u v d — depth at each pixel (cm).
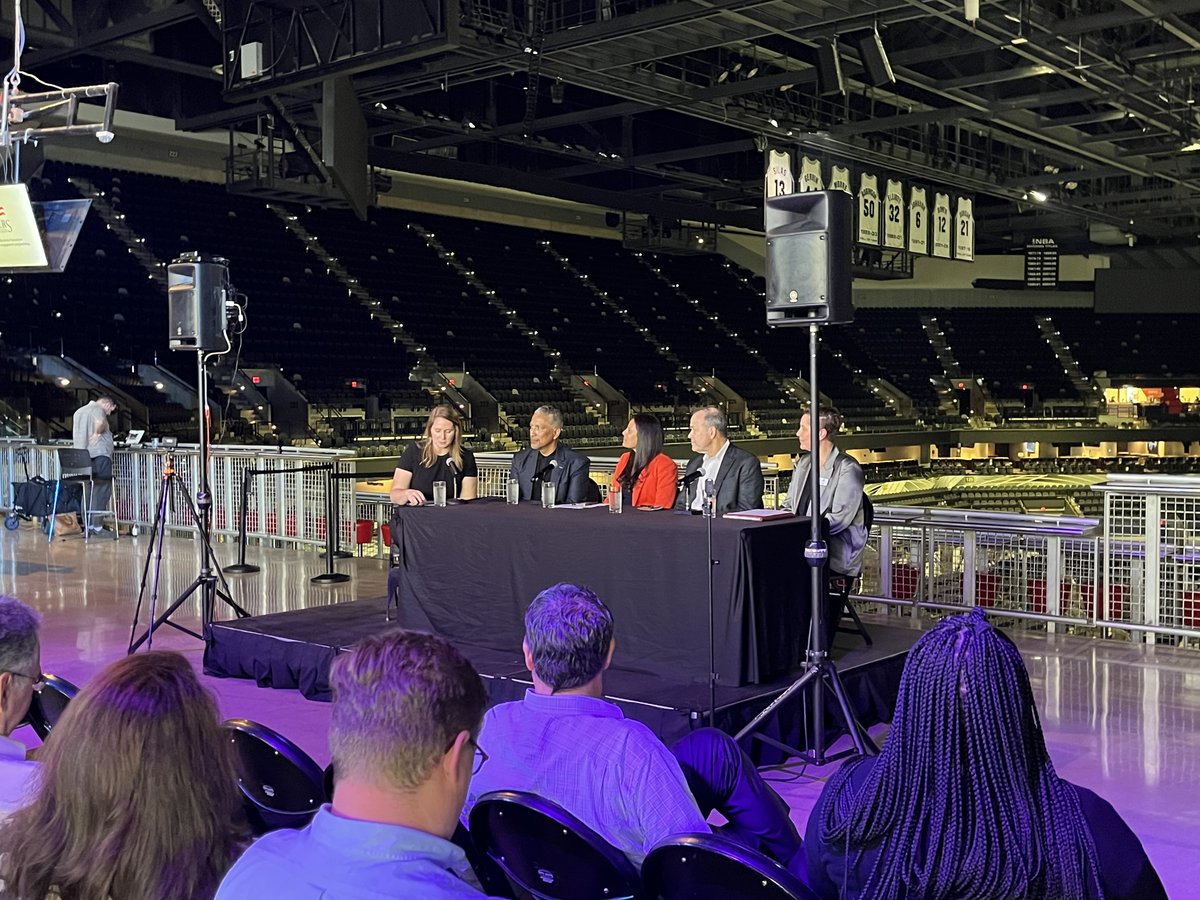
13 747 192
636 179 2733
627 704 434
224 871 153
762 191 2562
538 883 216
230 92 1193
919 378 3319
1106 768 443
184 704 153
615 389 2658
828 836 151
